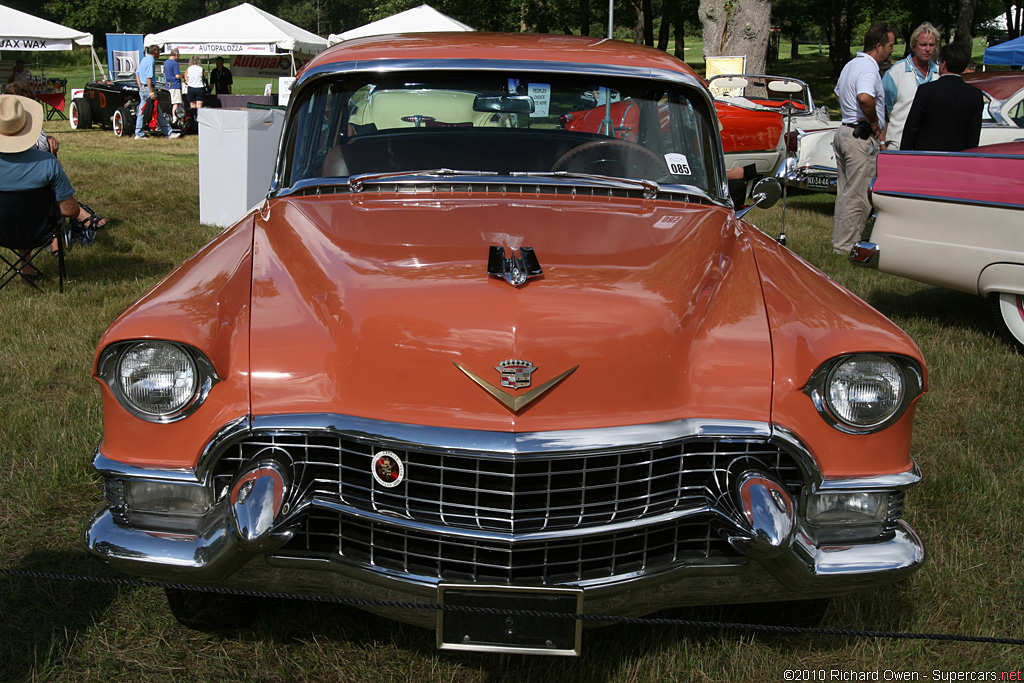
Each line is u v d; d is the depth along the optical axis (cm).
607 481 211
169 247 762
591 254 250
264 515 204
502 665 245
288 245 258
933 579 285
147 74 1731
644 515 210
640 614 221
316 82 334
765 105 1266
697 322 228
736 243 278
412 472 211
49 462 350
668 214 295
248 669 241
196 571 212
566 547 210
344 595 219
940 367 494
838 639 261
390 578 210
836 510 225
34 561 290
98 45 6444
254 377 214
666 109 334
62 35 2167
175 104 1784
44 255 696
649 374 214
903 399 218
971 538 319
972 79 976
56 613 261
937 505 340
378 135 331
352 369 214
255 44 2028
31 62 5244
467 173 312
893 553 221
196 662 243
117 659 242
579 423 209
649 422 212
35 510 319
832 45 4347
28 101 568
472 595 205
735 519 210
